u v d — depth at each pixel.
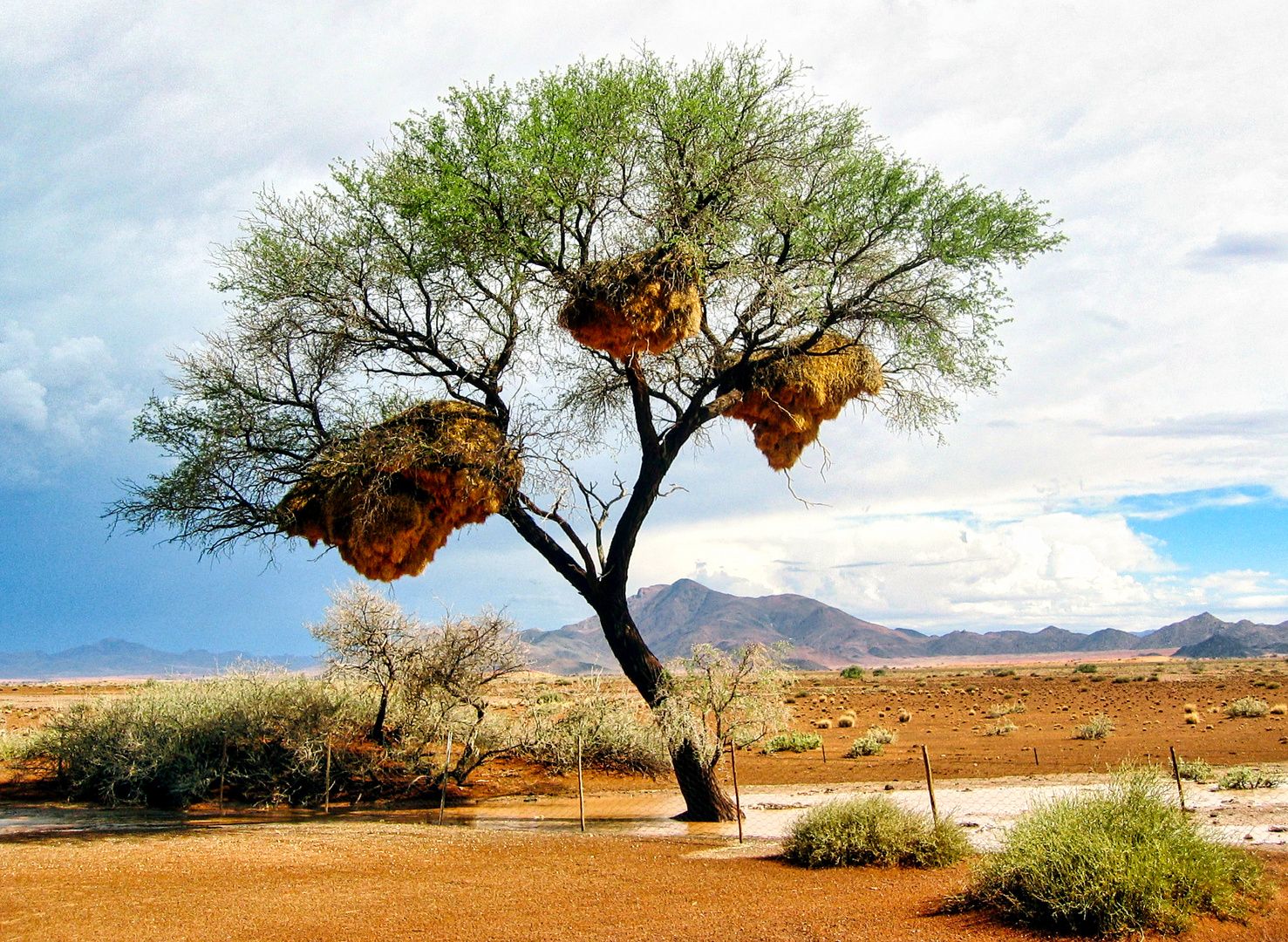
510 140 14.27
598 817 16.53
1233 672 78.75
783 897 8.95
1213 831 8.75
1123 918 6.97
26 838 13.48
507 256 14.41
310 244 14.95
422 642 20.88
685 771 15.45
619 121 14.14
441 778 20.33
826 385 15.88
